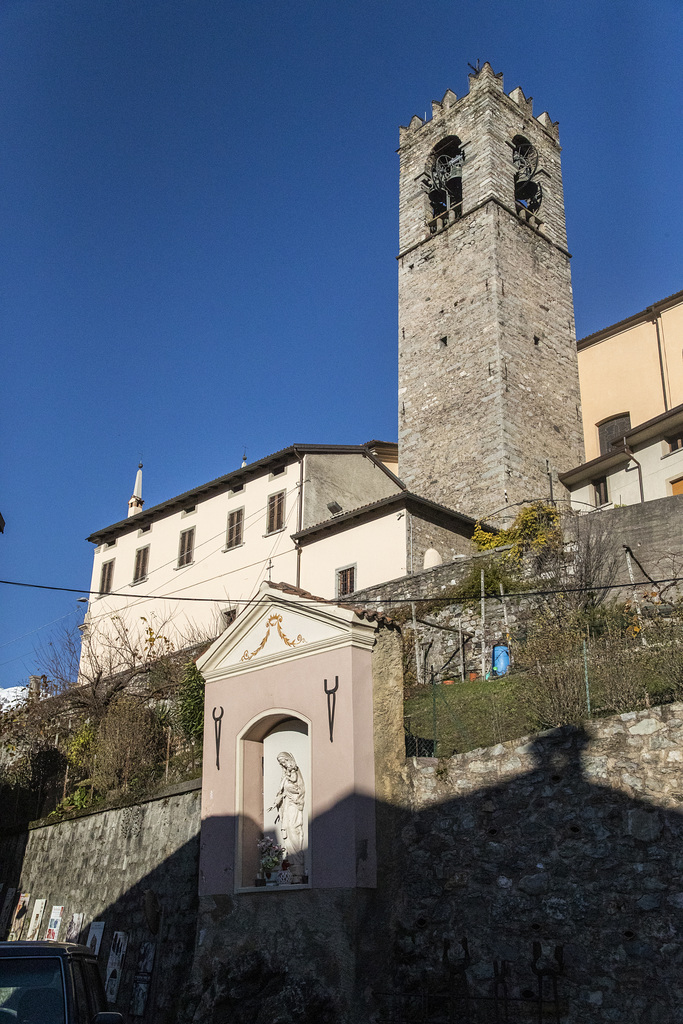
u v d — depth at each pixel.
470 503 34.72
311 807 14.35
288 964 13.67
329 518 35.22
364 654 14.98
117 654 38.44
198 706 22.05
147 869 18.73
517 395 35.91
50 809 24.98
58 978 9.23
